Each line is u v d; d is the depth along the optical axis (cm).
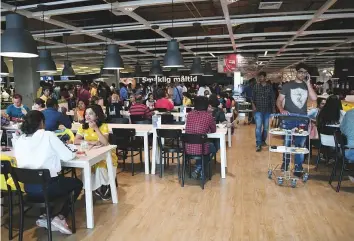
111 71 1311
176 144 518
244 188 425
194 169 507
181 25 693
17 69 928
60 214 305
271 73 3294
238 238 289
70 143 380
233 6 653
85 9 540
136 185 444
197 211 351
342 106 545
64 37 929
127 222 325
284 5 636
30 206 288
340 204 367
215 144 527
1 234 300
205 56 1486
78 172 511
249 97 1127
